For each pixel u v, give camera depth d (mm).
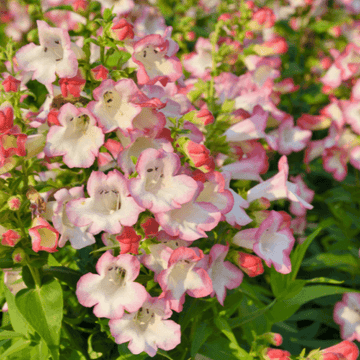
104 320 800
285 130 1106
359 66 1029
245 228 818
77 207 741
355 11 1423
